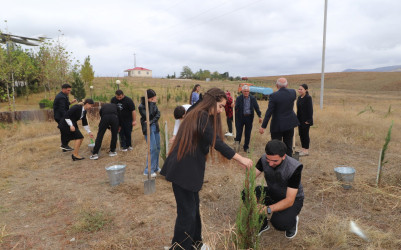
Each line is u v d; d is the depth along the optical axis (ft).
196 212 8.50
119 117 22.07
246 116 21.13
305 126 19.85
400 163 17.89
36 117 38.99
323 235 9.40
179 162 7.49
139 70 316.40
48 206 12.63
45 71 71.77
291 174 8.75
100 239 9.74
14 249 9.21
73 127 19.99
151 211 11.76
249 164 7.79
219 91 7.60
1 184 15.40
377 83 216.74
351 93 128.57
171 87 130.93
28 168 18.72
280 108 16.38
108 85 128.77
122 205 12.42
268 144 8.61
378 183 13.80
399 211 11.21
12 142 27.55
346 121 31.17
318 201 12.50
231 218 11.18
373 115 36.99
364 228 9.80
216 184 14.74
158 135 16.46
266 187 10.41
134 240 9.50
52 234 10.18
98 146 20.40
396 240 8.95
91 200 13.07
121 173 15.06
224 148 7.58
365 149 22.13
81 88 78.43
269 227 10.39
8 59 54.39
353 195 12.81
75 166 19.03
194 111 7.50
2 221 11.28
